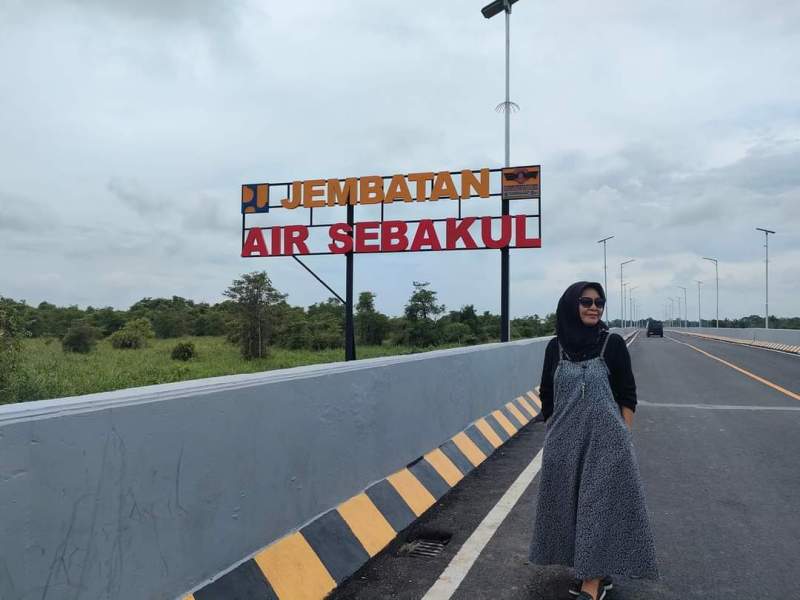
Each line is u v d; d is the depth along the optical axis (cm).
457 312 4734
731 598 361
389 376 498
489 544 439
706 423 947
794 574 395
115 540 232
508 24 1914
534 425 957
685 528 483
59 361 2055
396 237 1866
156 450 254
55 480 209
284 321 3103
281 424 345
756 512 522
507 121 1889
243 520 310
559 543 341
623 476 327
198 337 5081
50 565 206
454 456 627
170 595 259
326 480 393
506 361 947
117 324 5019
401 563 405
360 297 4181
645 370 1919
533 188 1764
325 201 1941
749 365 2114
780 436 846
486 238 1773
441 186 1836
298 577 332
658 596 363
